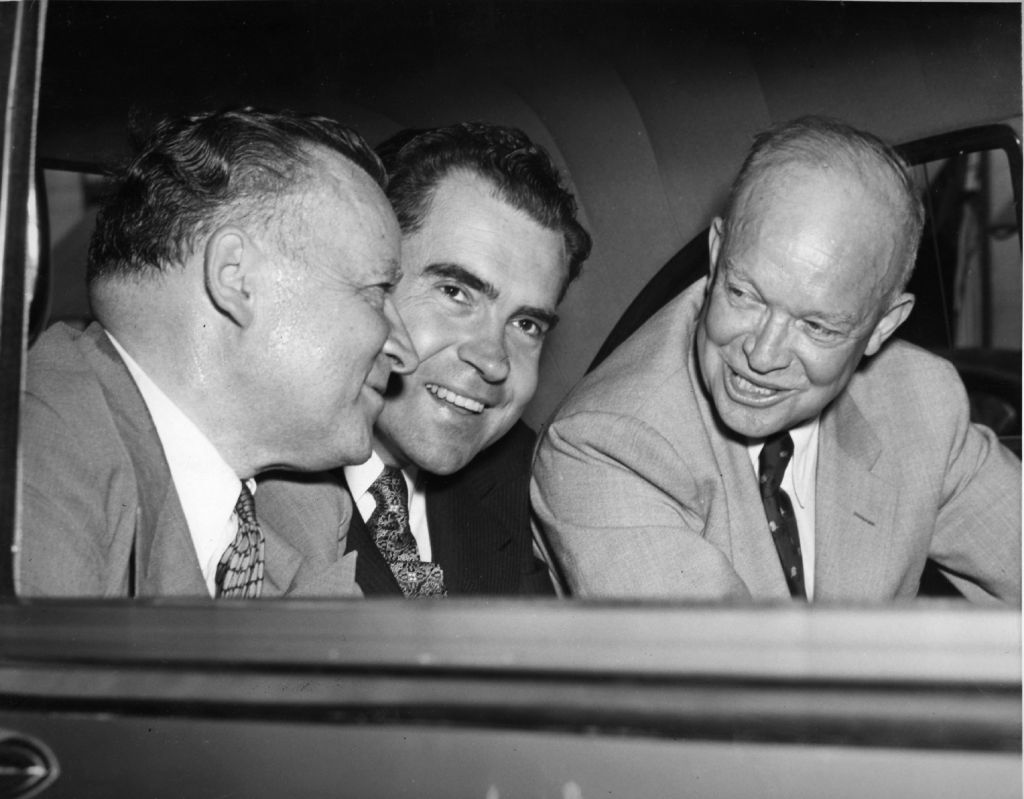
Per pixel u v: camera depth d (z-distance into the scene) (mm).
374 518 1739
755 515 1719
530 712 776
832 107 2201
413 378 1733
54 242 2076
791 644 771
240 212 1224
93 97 2066
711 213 2230
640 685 772
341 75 2145
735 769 749
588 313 2293
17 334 856
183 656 832
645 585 1596
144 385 1239
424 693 790
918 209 1555
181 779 807
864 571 1771
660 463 1650
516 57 2172
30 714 828
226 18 2055
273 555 1396
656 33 2160
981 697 735
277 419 1267
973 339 2320
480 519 1919
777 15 2139
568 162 2234
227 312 1222
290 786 795
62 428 1156
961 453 1868
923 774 729
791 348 1522
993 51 2119
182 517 1189
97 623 856
